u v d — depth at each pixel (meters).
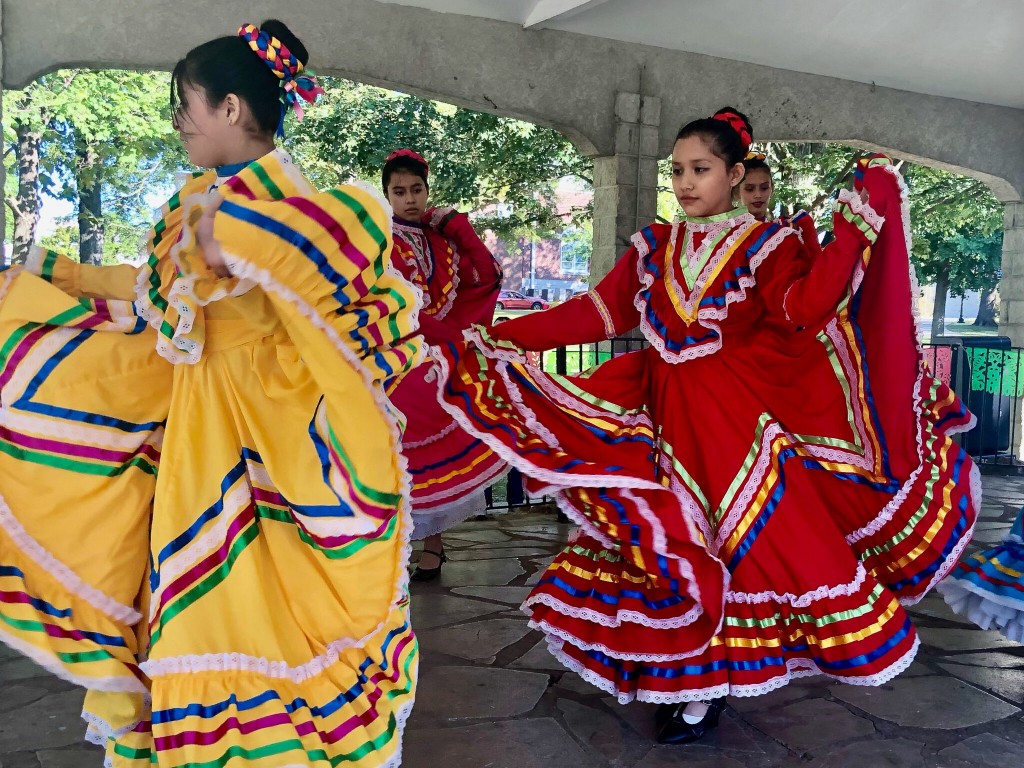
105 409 1.39
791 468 2.15
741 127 2.37
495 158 9.50
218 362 1.39
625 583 2.19
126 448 1.41
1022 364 7.02
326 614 1.41
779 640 2.11
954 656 2.88
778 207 9.91
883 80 6.37
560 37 5.38
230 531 1.37
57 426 1.38
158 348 1.35
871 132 6.47
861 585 2.09
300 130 9.53
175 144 14.01
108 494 1.39
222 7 4.48
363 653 1.45
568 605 2.21
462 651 2.91
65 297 1.42
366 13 4.82
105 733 1.38
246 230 1.20
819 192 9.84
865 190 2.12
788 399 2.24
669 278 2.35
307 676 1.39
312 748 1.33
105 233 17.58
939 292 18.23
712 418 2.21
